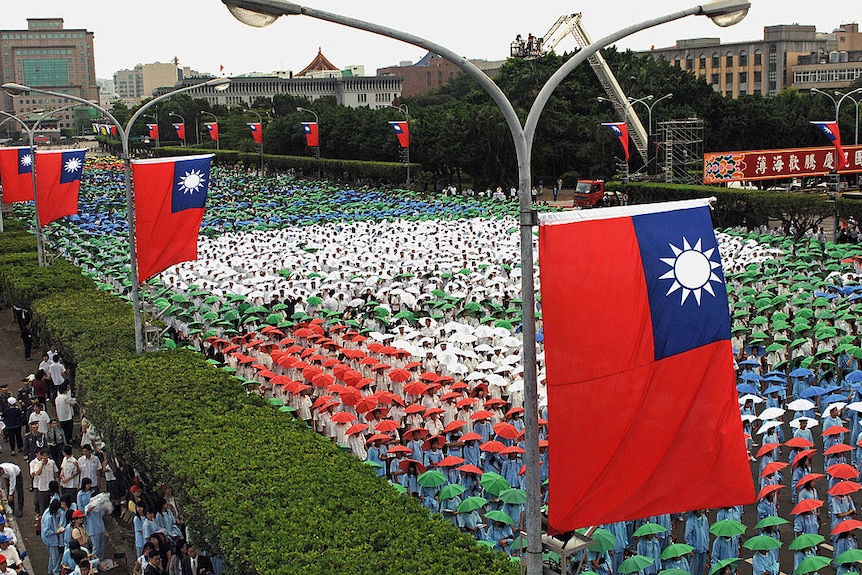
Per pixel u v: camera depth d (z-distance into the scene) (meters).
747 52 179.25
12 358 44.69
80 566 20.48
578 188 88.81
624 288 13.88
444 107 123.88
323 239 59.12
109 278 50.56
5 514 26.84
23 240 64.38
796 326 35.66
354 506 19.39
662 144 86.69
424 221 66.50
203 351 37.78
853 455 28.30
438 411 26.92
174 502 23.05
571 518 13.80
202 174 31.66
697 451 14.20
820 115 104.81
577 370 13.73
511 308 40.47
